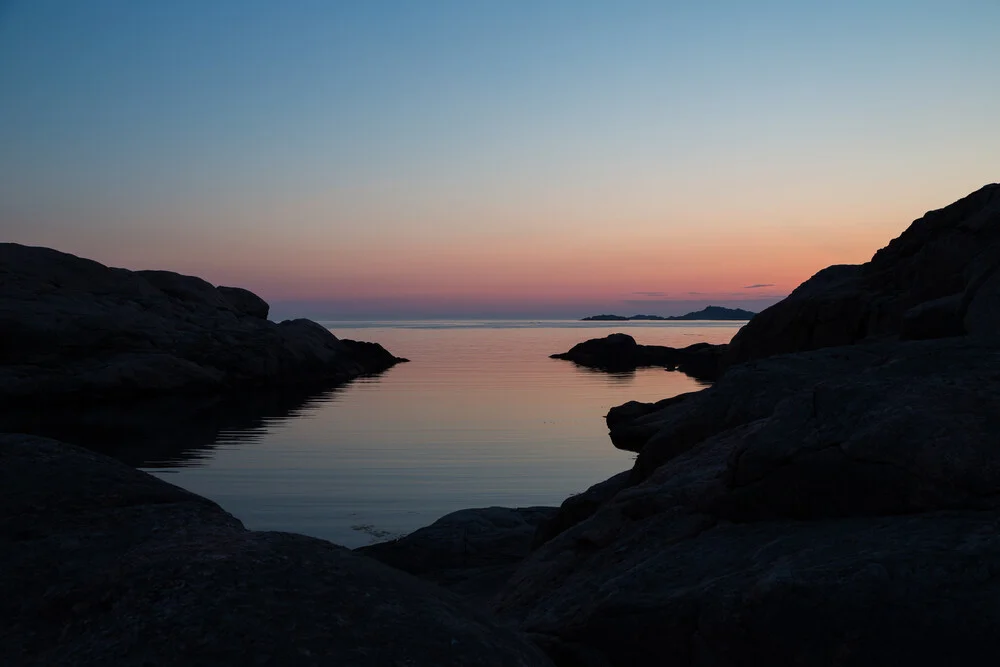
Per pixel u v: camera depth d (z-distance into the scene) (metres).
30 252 45.50
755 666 3.33
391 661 2.33
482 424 28.14
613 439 18.27
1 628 2.51
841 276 16.30
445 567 10.17
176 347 43.44
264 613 2.41
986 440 3.82
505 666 2.45
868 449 4.03
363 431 26.48
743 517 4.53
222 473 18.89
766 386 6.85
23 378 36.75
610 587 4.17
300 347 50.41
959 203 13.68
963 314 7.54
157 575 2.59
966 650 2.93
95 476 3.34
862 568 3.26
